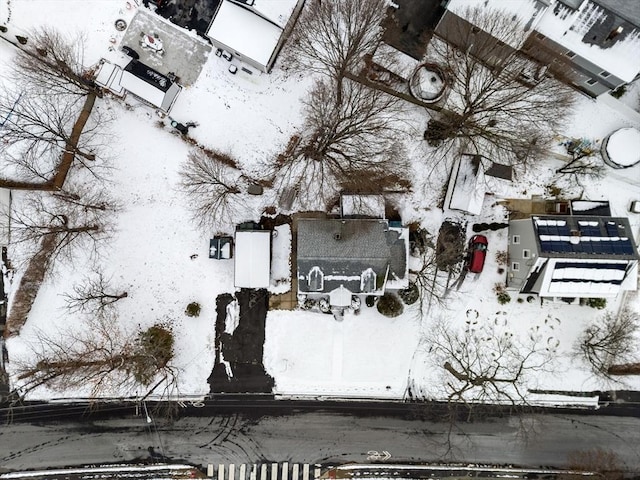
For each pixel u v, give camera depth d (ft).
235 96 157.58
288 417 162.71
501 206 160.35
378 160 154.71
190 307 157.38
